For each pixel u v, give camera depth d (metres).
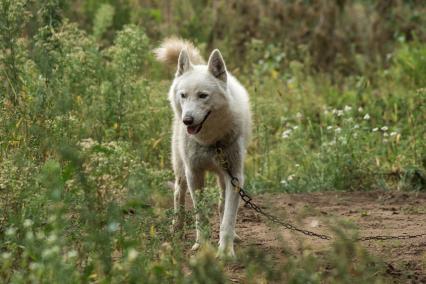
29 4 14.92
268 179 16.84
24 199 9.70
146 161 15.67
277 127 19.55
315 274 8.51
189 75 11.79
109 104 15.77
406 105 19.83
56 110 11.57
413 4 27.44
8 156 10.91
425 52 23.28
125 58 15.93
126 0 24.62
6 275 8.58
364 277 8.89
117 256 9.74
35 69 14.36
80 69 15.16
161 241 10.16
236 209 11.27
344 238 9.02
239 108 11.81
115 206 8.95
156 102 16.67
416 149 17.25
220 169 11.66
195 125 11.29
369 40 26.14
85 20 23.78
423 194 16.05
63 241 8.62
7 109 12.33
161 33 24.77
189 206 14.05
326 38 25.86
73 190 9.75
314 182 16.64
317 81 23.47
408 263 10.47
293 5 26.95
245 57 24.58
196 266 8.31
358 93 21.38
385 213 14.23
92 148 10.26
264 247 11.40
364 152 17.17
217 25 26.27
